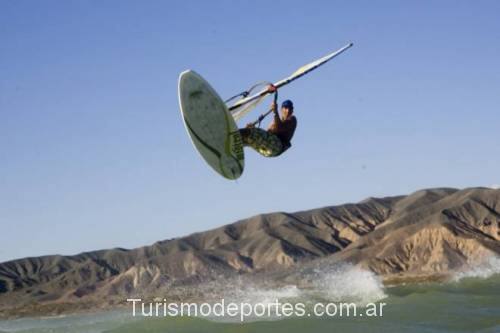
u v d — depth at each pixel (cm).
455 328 1841
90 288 16888
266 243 18550
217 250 18338
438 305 2147
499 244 12825
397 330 1830
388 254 13788
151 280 16675
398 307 2145
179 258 17688
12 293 19000
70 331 2092
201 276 16562
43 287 19062
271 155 1239
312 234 19388
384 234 16350
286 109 1248
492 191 17162
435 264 12706
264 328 1902
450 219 14650
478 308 2094
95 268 19925
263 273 16175
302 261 17000
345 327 1867
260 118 1256
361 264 13712
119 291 16312
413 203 19825
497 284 4538
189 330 1912
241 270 16950
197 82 1223
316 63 1225
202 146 1198
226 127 1234
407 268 13200
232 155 1238
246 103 1259
